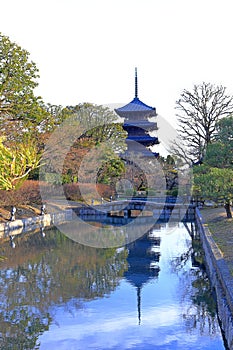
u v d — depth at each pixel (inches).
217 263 350.9
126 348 253.3
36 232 792.9
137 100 1494.8
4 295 364.5
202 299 357.4
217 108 1334.9
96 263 514.9
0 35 793.6
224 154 690.2
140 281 422.0
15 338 268.8
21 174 856.9
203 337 270.7
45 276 438.6
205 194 649.6
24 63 816.3
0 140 786.8
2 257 546.3
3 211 885.2
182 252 594.9
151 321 302.7
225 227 596.7
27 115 833.5
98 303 343.6
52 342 262.5
